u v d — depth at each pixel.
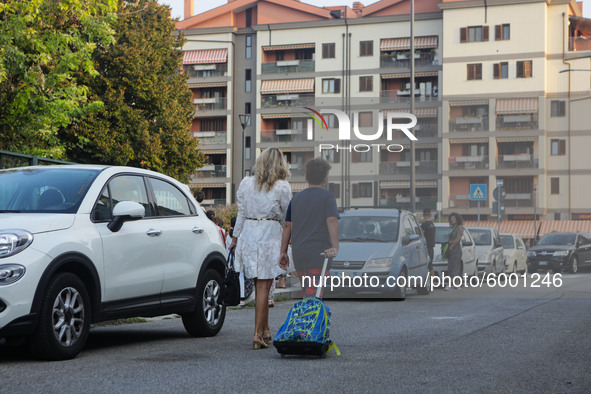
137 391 7.93
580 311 18.45
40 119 29.34
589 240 53.12
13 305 9.48
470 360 10.26
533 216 91.38
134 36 60.12
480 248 36.88
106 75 59.47
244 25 106.56
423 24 97.50
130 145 59.03
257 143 102.25
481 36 93.81
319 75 100.94
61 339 10.14
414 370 9.38
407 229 24.62
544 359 10.43
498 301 22.19
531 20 92.25
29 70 27.52
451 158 93.38
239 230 11.53
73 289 10.28
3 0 25.89
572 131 91.19
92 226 10.89
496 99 93.06
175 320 16.62
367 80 99.25
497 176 92.38
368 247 22.95
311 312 10.36
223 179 103.06
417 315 17.44
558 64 92.19
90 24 28.86
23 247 9.74
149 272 11.80
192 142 63.38
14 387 8.12
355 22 100.06
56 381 8.49
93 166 11.94
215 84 104.69
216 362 9.98
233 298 13.13
